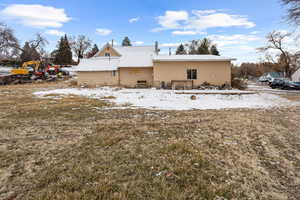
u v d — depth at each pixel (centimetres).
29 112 750
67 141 432
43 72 2741
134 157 347
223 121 620
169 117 684
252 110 832
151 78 1992
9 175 286
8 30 3472
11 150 381
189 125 570
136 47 3052
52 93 1414
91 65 2178
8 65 4244
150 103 1017
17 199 230
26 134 483
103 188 248
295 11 1153
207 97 1218
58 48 6019
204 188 254
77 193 237
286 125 576
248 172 300
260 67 5903
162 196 234
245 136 472
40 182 266
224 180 275
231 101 1109
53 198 228
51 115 703
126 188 250
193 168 308
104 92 1489
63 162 328
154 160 335
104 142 423
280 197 241
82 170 298
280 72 4534
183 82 1784
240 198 237
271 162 336
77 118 660
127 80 2028
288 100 1168
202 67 1770
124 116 698
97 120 634
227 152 376
